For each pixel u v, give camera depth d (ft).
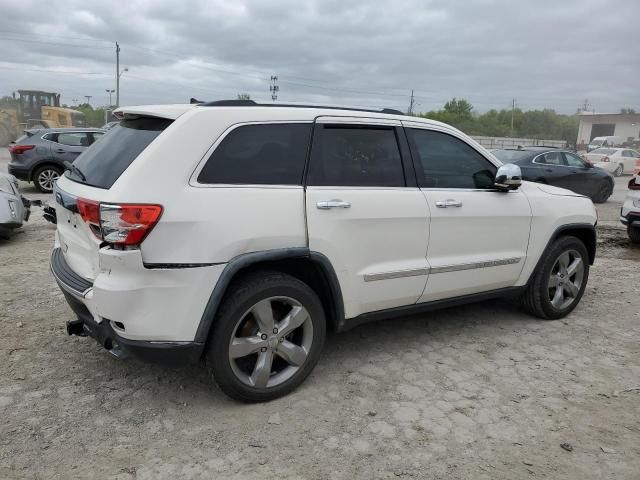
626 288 20.61
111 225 9.52
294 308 11.42
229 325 10.55
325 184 11.76
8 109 97.81
